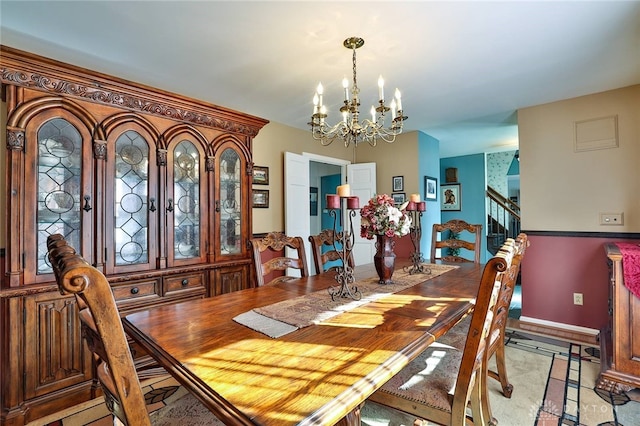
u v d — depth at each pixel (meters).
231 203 2.81
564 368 2.38
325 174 6.95
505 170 6.64
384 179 4.64
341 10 1.74
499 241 5.98
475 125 4.08
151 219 2.29
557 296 3.19
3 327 1.76
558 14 1.79
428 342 1.13
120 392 0.68
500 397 2.01
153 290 2.28
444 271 2.39
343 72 2.51
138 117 2.23
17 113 1.76
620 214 2.88
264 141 3.78
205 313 1.43
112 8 1.70
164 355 1.02
